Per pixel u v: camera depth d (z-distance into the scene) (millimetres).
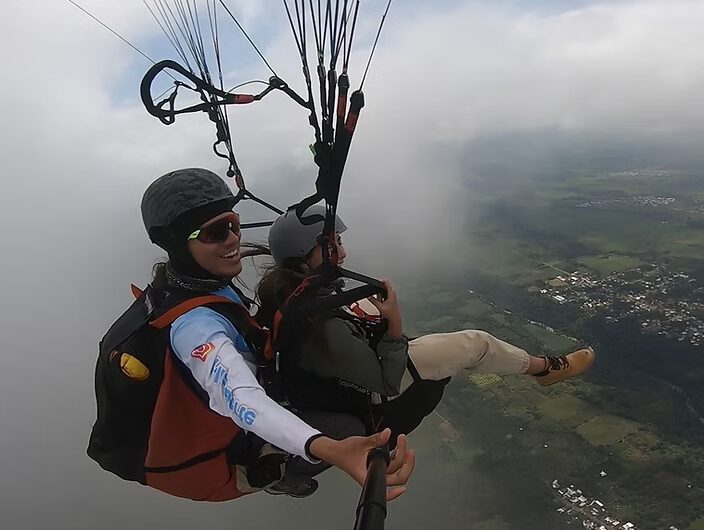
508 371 3865
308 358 2738
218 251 2305
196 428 2338
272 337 2621
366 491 1433
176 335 2174
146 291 2467
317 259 2869
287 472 2852
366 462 1621
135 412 2322
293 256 2857
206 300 2273
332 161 2174
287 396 2820
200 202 2248
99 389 2363
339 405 2916
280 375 2756
